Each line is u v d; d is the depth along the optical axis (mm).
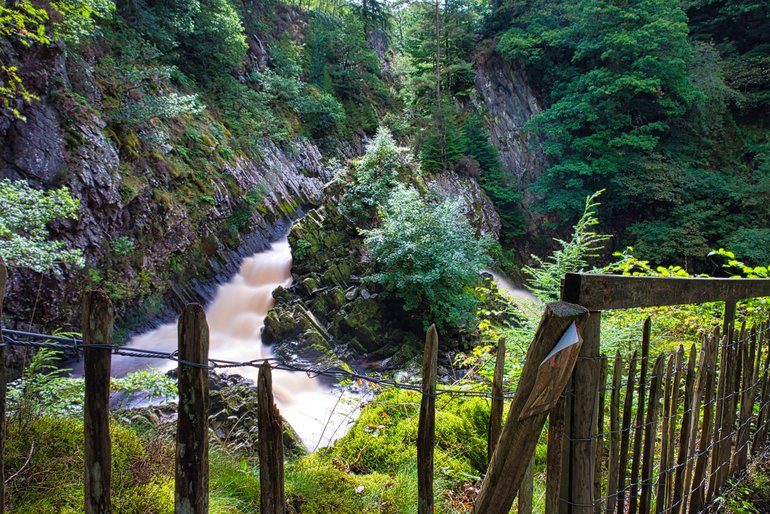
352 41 25516
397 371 8047
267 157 16672
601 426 1534
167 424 3393
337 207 11297
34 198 4371
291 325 8930
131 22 12961
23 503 1772
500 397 1433
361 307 9398
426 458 1396
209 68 16406
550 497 1368
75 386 3129
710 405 2096
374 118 25375
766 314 3480
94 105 9305
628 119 18375
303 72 23531
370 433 2938
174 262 10172
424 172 15883
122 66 10695
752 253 14898
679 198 17281
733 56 20469
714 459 2234
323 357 8406
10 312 6637
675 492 1979
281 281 11570
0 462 892
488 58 22297
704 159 18766
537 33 21078
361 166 11805
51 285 7117
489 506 1222
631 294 1436
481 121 21375
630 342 3375
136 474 2055
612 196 18578
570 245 4086
